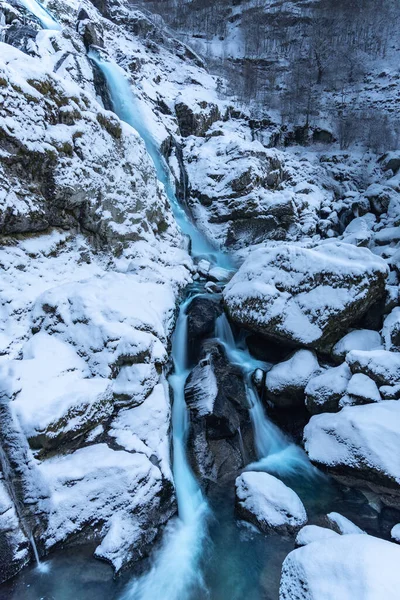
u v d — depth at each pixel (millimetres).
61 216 5879
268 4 34062
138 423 4324
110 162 6965
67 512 3496
